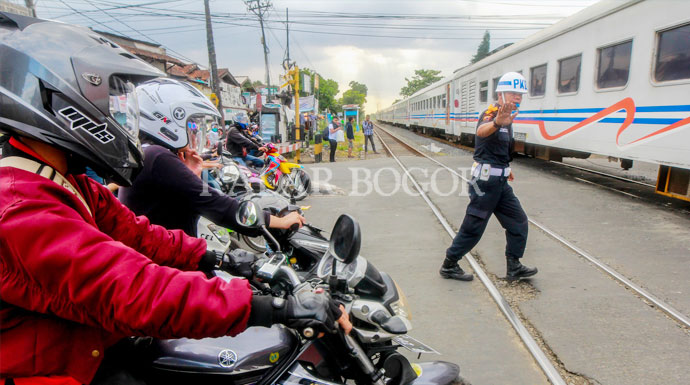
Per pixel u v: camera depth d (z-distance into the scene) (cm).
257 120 1401
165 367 153
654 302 353
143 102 247
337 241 158
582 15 895
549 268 439
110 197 156
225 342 160
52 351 115
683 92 631
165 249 170
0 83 108
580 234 542
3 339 111
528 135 1170
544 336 314
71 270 102
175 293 108
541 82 1093
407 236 579
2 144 116
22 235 100
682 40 636
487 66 1459
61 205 108
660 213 628
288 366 161
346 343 157
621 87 774
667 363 276
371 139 2033
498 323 341
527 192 811
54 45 116
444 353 303
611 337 308
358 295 187
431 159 1429
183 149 268
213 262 180
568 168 1120
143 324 106
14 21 118
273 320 121
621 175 984
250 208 186
